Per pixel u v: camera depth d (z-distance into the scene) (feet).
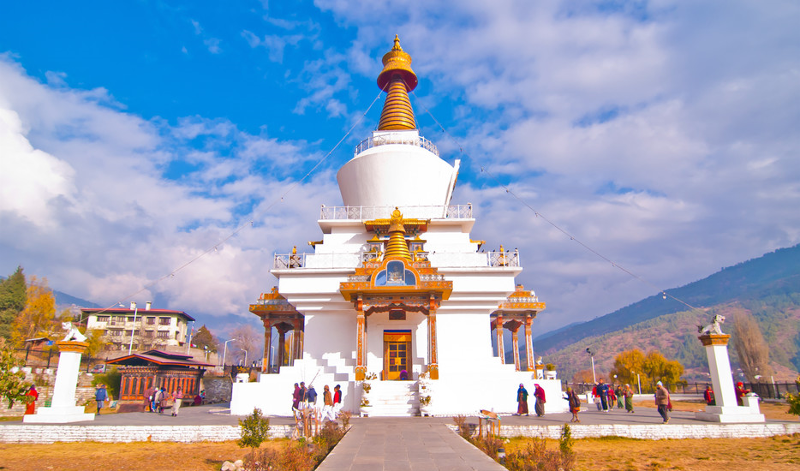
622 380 226.79
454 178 112.88
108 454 51.83
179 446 56.34
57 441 58.90
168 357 123.65
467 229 100.99
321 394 79.82
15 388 65.41
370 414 73.56
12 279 209.56
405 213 100.27
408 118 117.08
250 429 49.73
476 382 77.61
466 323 90.48
